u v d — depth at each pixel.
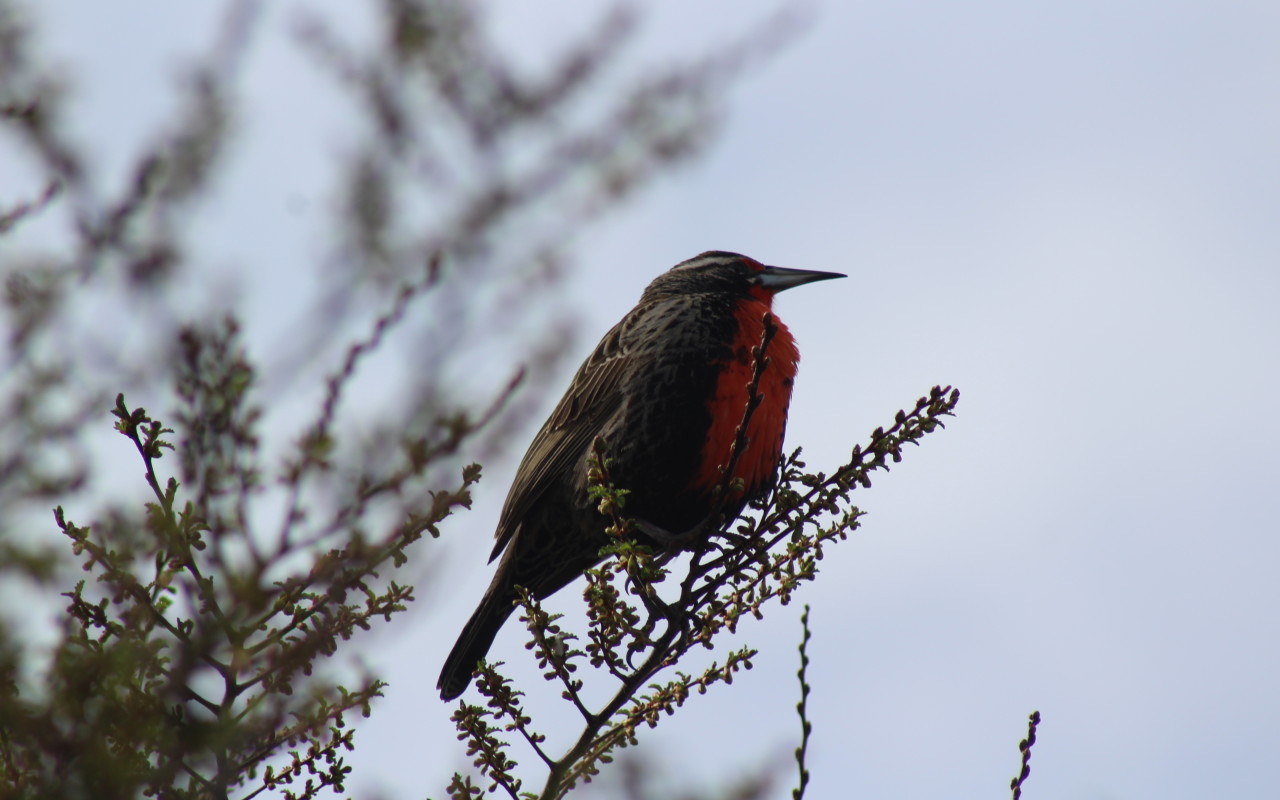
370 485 5.50
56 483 5.99
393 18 5.89
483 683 8.21
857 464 9.30
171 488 6.49
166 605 6.37
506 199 5.57
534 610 8.60
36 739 5.46
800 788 6.61
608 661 8.92
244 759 6.55
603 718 8.54
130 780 5.41
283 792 7.15
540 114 5.95
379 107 5.75
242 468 5.55
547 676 8.58
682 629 9.38
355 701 6.83
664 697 8.39
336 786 7.17
